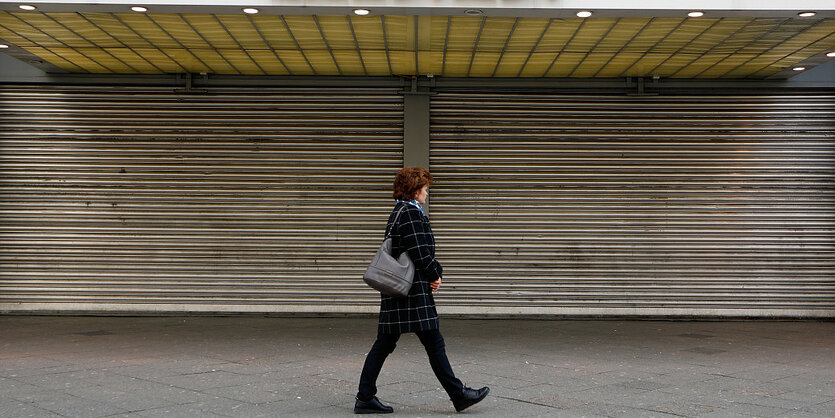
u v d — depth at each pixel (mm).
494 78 11234
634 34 8719
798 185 11297
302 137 11289
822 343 8875
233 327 10039
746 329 10266
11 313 11188
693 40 8984
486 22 8227
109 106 11227
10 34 8859
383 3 7582
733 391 5902
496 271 11289
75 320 10680
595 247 11312
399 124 11305
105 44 9375
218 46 9469
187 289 11234
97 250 11211
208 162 11266
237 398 5516
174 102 11266
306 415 4984
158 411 5070
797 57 9844
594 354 7918
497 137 11328
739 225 11320
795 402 5488
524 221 11312
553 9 7668
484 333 9664
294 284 11242
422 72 10945
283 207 11289
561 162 11328
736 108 11336
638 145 11336
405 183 5117
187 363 7148
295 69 10805
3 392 5691
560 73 10922
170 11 7770
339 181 11305
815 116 11289
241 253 11250
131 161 11234
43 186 11188
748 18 7973
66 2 7496
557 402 5453
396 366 7008
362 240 11266
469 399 4992
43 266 11195
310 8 7648
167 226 11250
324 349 8133
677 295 11281
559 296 11281
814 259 11297
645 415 5047
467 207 11320
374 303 11242
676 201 11336
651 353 8008
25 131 11188
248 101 11297
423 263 4914
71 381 6156
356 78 11227
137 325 10180
